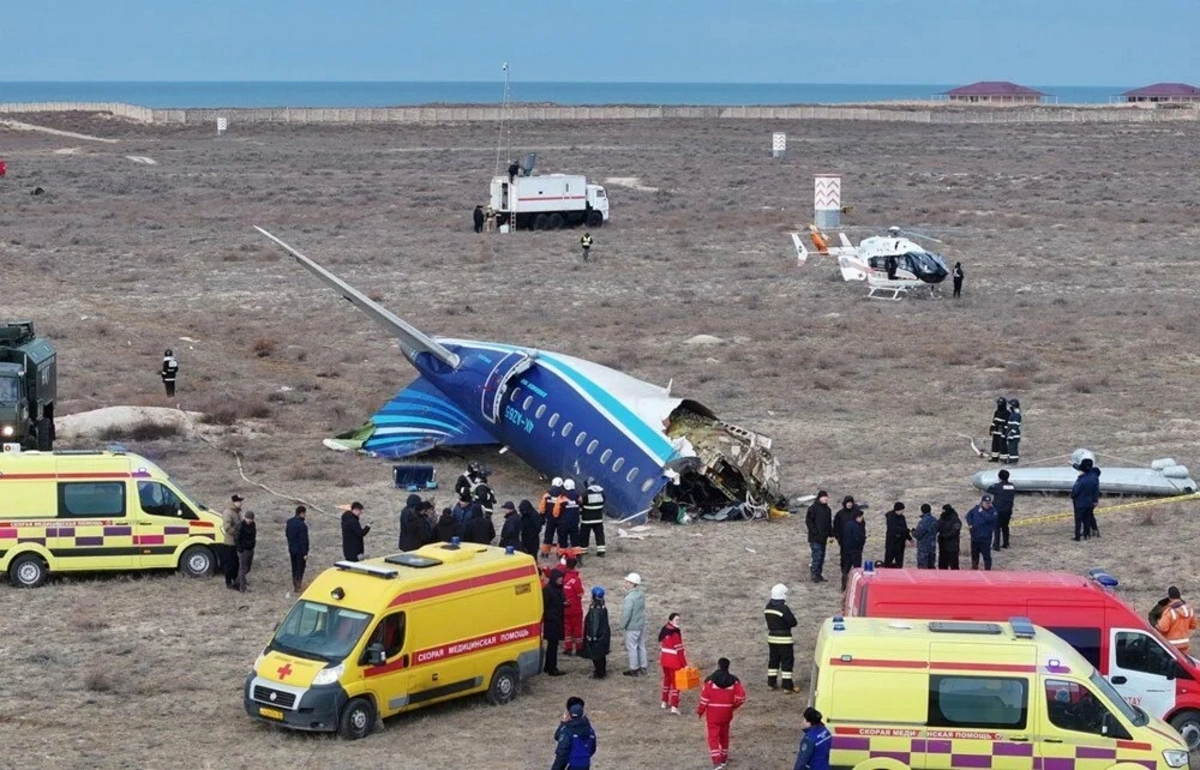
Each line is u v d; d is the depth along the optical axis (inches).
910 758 2084.2
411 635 2426.2
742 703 2420.0
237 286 7854.3
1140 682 2332.7
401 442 4387.3
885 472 4252.0
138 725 2426.2
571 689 2635.3
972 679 2084.2
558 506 3385.8
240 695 2566.4
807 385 5526.6
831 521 3260.3
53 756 2285.9
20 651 2770.7
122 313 7057.1
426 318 6958.7
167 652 2778.1
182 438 4635.8
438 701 2484.0
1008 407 4320.9
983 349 6205.7
